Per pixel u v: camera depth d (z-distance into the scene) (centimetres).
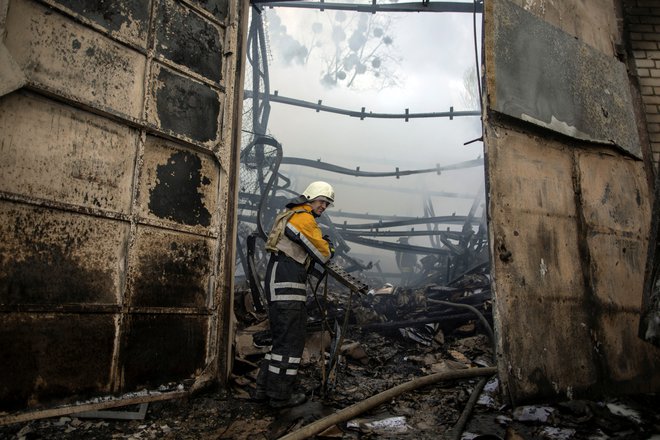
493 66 308
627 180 368
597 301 321
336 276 296
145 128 279
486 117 304
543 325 292
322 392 309
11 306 214
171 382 280
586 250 328
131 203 270
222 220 324
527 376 277
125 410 265
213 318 311
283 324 288
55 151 236
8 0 215
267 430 252
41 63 230
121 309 257
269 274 301
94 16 258
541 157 326
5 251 214
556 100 338
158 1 298
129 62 275
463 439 239
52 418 249
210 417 270
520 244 297
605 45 399
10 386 211
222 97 338
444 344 469
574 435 240
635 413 271
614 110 376
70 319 236
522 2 341
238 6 356
